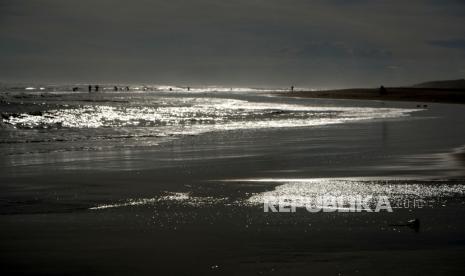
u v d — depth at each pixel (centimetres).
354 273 692
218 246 812
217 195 1202
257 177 1441
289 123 3606
